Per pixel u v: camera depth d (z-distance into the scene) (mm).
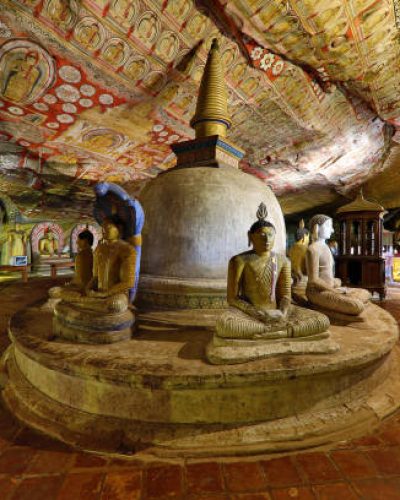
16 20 5914
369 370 3666
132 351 3459
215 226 4891
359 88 9445
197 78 7867
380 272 11180
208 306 4738
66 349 3518
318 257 5359
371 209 11344
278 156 12750
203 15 6449
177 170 5742
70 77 7395
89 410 3150
